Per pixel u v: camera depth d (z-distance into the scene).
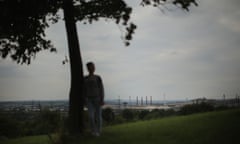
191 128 10.16
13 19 11.88
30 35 12.76
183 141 8.11
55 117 11.70
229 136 8.03
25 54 13.77
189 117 15.03
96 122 10.76
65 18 11.85
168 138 8.75
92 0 12.66
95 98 10.09
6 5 11.41
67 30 11.79
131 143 8.43
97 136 10.12
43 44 13.70
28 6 11.61
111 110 28.59
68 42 11.77
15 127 36.75
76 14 13.04
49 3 11.91
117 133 10.67
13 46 13.69
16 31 12.47
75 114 11.21
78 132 11.04
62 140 10.09
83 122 11.39
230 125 9.84
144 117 49.31
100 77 10.28
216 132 8.81
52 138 10.77
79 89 11.46
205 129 9.60
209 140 7.83
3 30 12.25
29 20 12.31
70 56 11.68
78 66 11.62
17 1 11.52
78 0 12.53
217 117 12.81
